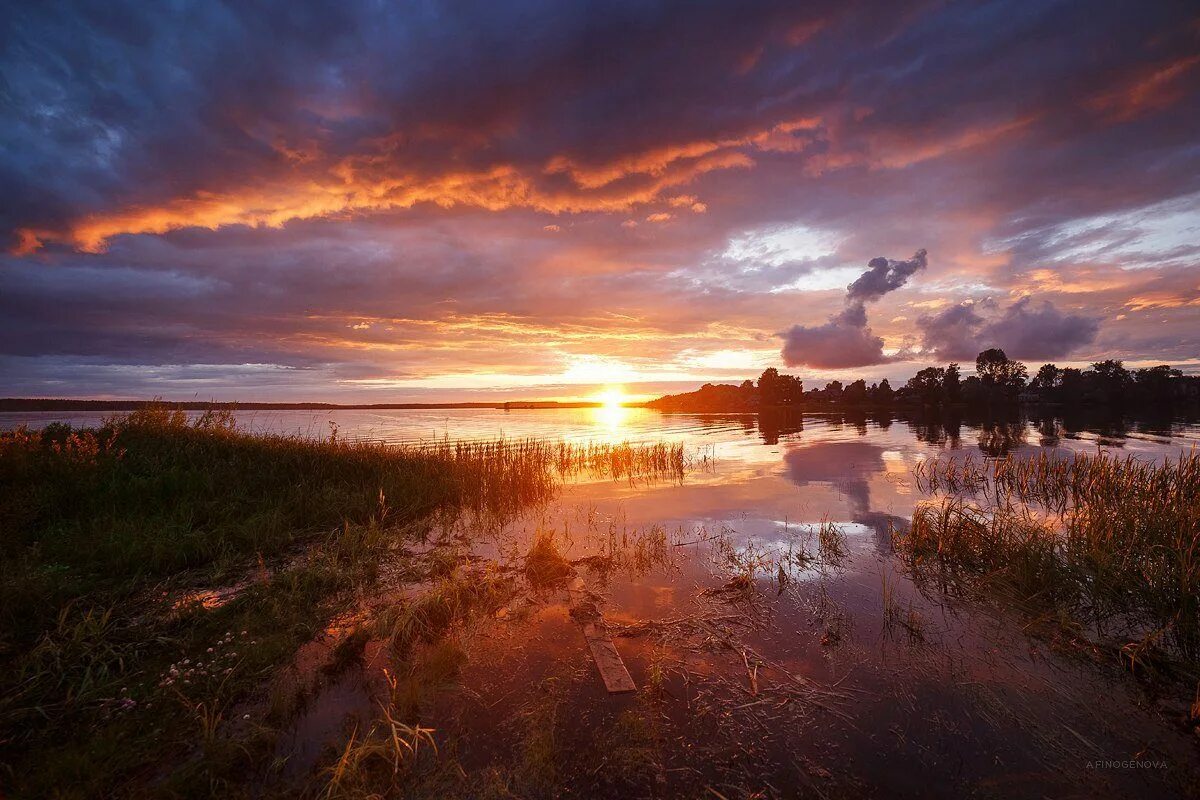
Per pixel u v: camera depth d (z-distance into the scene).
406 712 3.72
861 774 3.17
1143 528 6.94
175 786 3.01
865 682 4.14
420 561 7.13
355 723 3.63
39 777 3.05
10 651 4.39
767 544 7.95
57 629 4.75
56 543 6.74
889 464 16.58
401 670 4.31
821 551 7.57
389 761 3.22
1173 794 2.99
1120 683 4.11
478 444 19.64
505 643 4.80
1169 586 5.31
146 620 5.07
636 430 32.34
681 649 4.69
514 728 3.58
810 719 3.68
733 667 4.38
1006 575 6.34
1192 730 3.54
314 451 12.61
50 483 8.77
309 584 5.98
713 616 5.38
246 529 7.70
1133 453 18.55
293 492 9.86
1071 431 29.92
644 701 3.89
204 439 13.04
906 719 3.68
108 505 8.34
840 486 12.82
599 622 5.20
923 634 4.95
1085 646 4.68
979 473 14.41
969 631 5.01
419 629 4.99
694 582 6.37
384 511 8.84
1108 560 6.02
